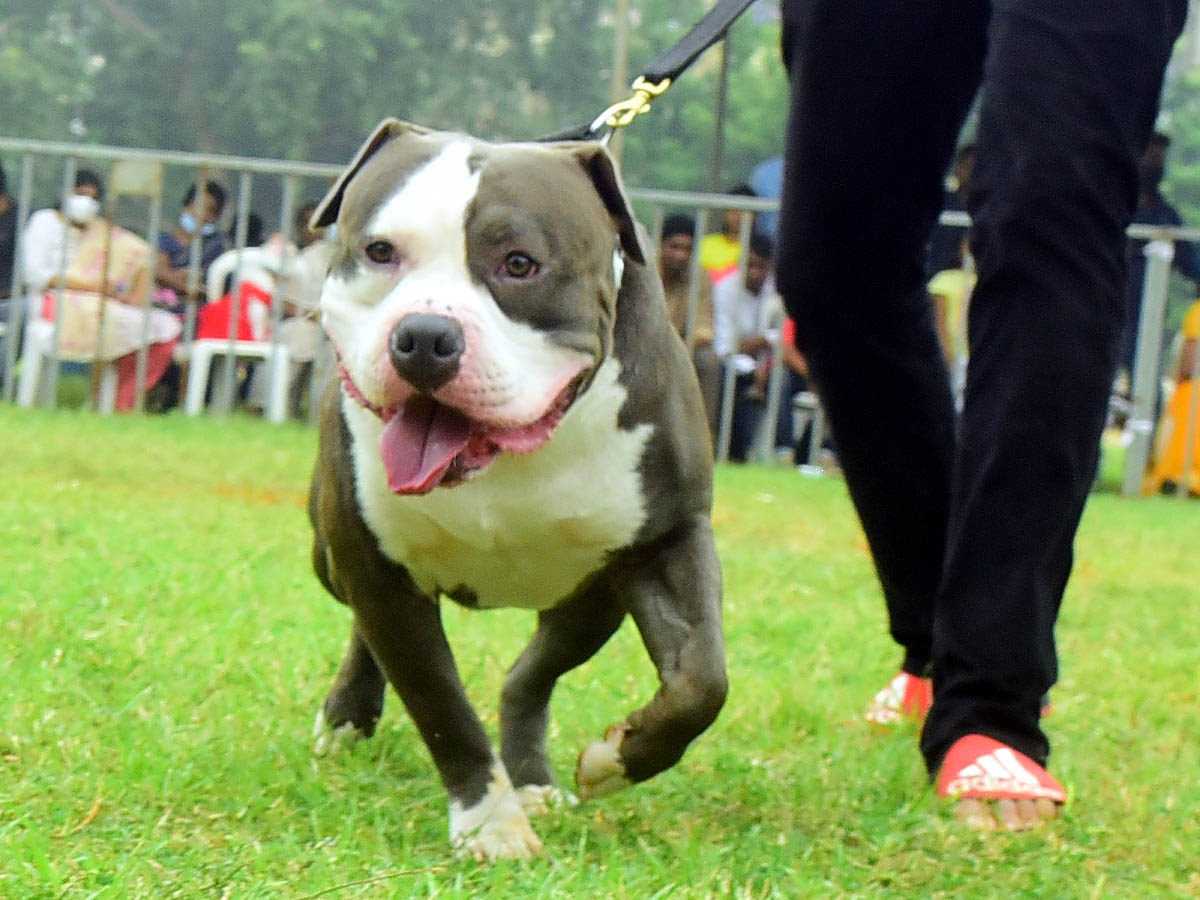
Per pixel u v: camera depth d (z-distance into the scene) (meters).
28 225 12.37
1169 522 10.23
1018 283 3.71
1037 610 3.77
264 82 27.09
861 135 3.98
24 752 3.69
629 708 4.56
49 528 6.53
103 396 12.30
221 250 13.30
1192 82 36.75
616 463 3.21
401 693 3.37
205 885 2.93
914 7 3.92
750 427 12.30
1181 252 12.58
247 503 7.94
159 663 4.54
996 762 3.72
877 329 4.13
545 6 28.55
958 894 3.22
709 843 3.35
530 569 3.35
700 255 11.74
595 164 3.10
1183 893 3.31
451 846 3.31
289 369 12.69
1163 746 4.64
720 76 18.19
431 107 28.02
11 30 27.88
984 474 3.76
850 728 4.59
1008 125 3.70
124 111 27.91
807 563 7.38
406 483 2.92
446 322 2.83
